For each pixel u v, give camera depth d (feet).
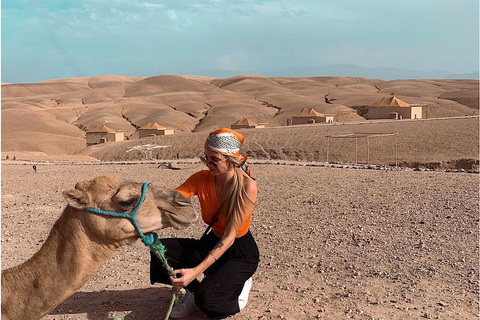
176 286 16.19
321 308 20.36
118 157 213.66
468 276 24.64
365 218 37.93
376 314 19.77
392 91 617.21
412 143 165.37
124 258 29.63
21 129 385.29
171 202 14.35
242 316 19.44
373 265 26.89
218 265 18.88
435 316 19.60
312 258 28.53
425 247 29.81
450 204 41.29
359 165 87.86
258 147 188.34
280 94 590.96
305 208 43.34
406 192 48.70
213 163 16.94
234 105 483.51
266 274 25.71
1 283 13.37
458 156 147.95
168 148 211.20
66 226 13.70
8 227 39.11
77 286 13.84
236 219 17.03
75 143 316.19
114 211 13.73
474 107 473.26
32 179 75.46
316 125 229.04
